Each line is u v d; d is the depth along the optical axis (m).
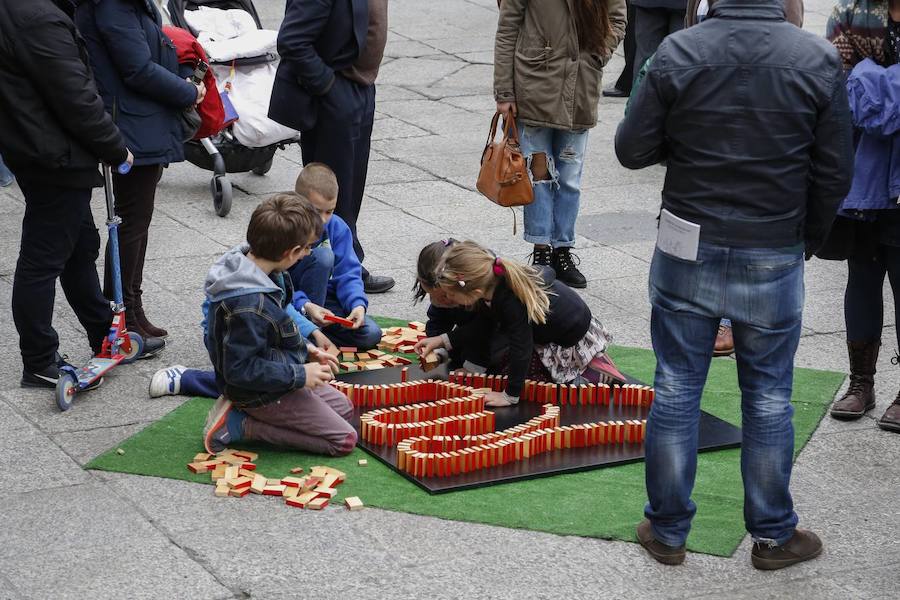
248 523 4.19
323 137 6.41
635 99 3.79
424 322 6.25
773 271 3.73
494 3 15.84
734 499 4.42
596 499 4.40
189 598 3.72
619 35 6.70
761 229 3.70
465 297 4.88
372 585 3.81
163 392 5.24
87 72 4.93
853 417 5.14
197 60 5.86
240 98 8.12
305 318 5.44
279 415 4.67
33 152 4.84
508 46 6.58
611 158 9.64
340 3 6.18
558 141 6.77
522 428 4.80
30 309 5.15
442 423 4.80
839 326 6.29
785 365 3.88
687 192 3.76
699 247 3.75
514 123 6.62
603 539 4.13
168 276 6.80
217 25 8.50
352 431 4.71
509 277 4.86
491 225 7.89
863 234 5.02
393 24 14.54
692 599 3.79
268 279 4.55
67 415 5.05
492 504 4.34
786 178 3.67
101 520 4.19
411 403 5.21
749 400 3.91
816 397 5.36
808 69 3.59
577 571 3.93
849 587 3.88
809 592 3.84
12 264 6.96
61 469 4.57
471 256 4.82
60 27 4.75
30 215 5.09
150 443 4.79
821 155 3.68
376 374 5.51
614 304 6.57
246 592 3.76
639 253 7.43
